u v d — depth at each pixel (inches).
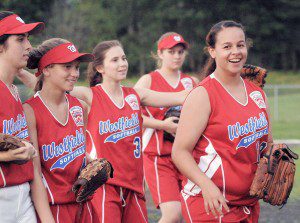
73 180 512.4
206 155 501.0
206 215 510.6
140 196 637.3
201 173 493.7
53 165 503.2
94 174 502.0
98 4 5580.7
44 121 502.3
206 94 494.9
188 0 5497.1
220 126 493.7
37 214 486.9
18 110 469.1
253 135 500.1
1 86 458.6
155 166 767.7
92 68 665.6
